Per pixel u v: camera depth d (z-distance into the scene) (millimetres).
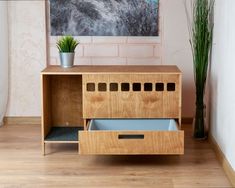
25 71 3666
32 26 3602
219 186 2391
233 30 2447
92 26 3570
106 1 3535
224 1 2713
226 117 2619
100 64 3633
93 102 2846
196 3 3361
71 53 3049
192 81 3623
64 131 3117
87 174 2578
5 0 3541
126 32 3572
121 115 2855
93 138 2605
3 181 2461
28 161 2797
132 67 3125
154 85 2822
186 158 2859
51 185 2406
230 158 2492
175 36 3572
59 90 3186
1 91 3584
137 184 2420
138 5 3535
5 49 3580
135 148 2611
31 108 3717
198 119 3270
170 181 2463
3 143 3184
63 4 3547
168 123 2926
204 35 3146
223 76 2730
